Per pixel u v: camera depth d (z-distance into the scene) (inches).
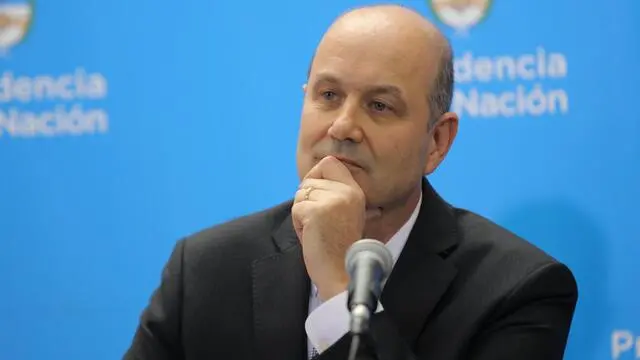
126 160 348.8
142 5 347.9
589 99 334.6
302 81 344.5
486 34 337.7
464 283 217.2
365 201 207.5
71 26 349.4
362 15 207.5
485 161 338.0
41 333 350.0
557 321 214.8
